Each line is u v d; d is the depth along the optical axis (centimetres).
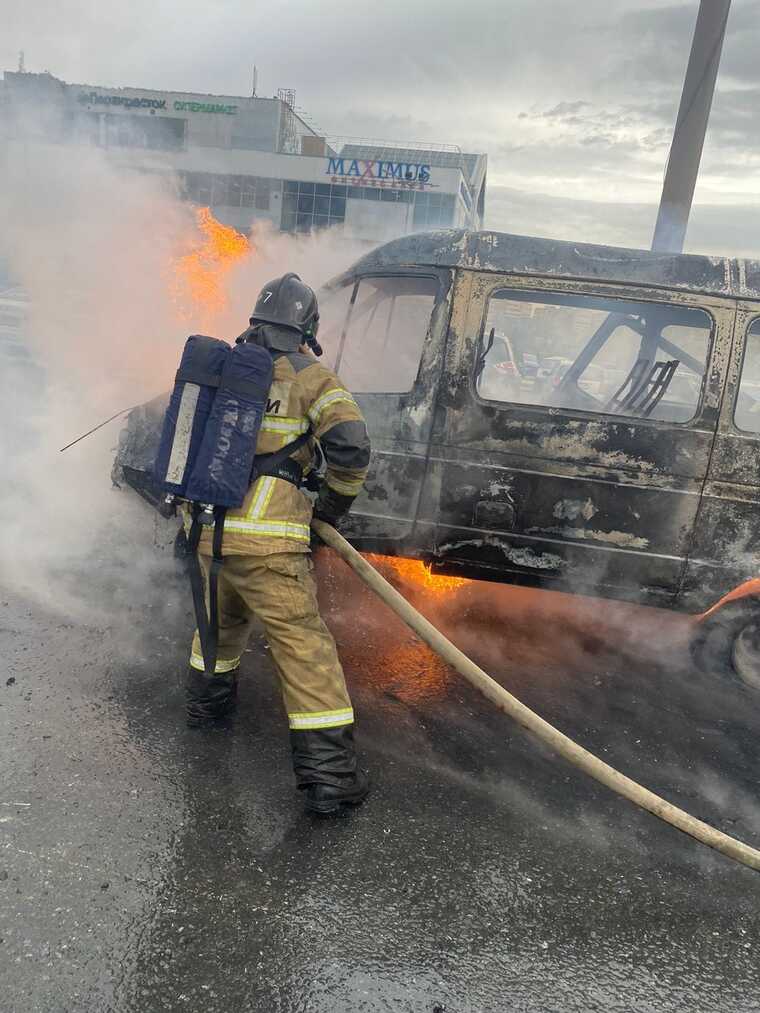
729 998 208
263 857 236
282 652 256
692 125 752
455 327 368
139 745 282
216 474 244
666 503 364
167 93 4800
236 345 265
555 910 230
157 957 198
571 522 370
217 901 217
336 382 259
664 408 365
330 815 257
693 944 224
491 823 266
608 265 367
